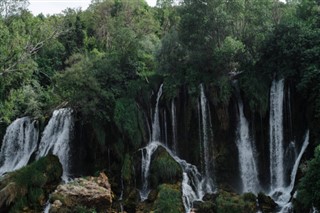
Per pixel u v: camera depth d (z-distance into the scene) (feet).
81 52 212.43
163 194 108.99
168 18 210.59
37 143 154.20
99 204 108.78
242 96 131.95
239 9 134.92
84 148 139.23
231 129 131.34
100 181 114.42
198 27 135.23
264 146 127.85
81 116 138.21
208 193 118.01
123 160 129.80
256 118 129.29
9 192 110.01
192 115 132.98
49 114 158.10
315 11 142.82
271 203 107.76
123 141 132.05
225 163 129.18
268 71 129.49
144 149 129.59
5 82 118.42
